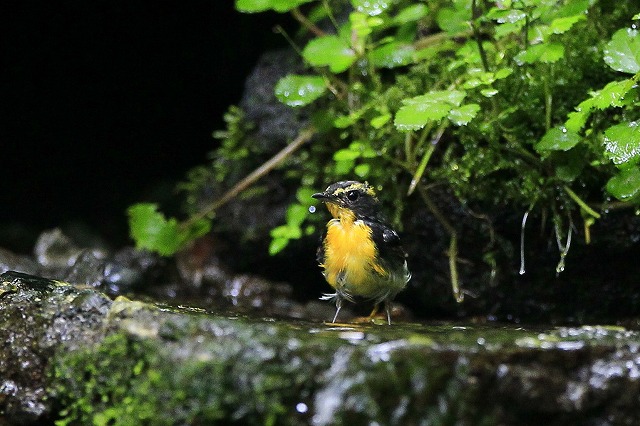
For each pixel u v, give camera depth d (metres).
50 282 8.67
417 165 11.55
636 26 10.88
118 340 7.48
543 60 9.88
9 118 17.62
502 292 11.88
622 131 9.24
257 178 13.28
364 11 10.37
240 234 13.80
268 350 7.03
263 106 13.52
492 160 10.95
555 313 11.73
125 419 7.35
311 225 12.90
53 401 7.77
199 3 17.06
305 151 12.93
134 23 17.36
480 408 6.82
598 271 11.27
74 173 17.92
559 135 9.84
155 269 13.84
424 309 12.72
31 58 17.38
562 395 6.95
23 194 17.50
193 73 17.84
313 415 6.88
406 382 6.81
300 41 13.87
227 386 7.04
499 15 9.92
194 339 7.25
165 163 17.94
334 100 12.64
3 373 8.05
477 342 7.13
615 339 7.29
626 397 6.97
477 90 10.86
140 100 17.98
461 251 11.82
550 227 11.16
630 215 10.68
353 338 7.25
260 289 13.86
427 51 11.39
